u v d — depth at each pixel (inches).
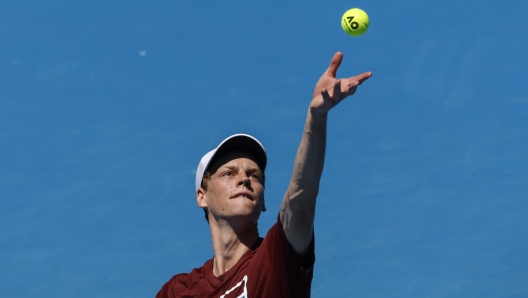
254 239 953.5
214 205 964.6
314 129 799.7
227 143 978.1
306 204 825.5
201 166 992.9
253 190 960.3
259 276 858.8
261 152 990.4
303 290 863.1
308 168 813.2
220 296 893.2
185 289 956.6
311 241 850.1
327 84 782.5
